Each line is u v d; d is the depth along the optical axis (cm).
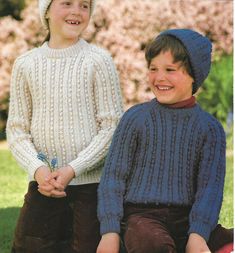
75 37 305
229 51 855
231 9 853
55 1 304
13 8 919
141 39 774
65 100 299
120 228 271
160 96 276
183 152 274
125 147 278
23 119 311
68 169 289
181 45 273
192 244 259
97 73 301
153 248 252
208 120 279
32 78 305
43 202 300
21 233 303
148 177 273
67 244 311
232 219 387
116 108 303
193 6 820
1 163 607
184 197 271
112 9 766
